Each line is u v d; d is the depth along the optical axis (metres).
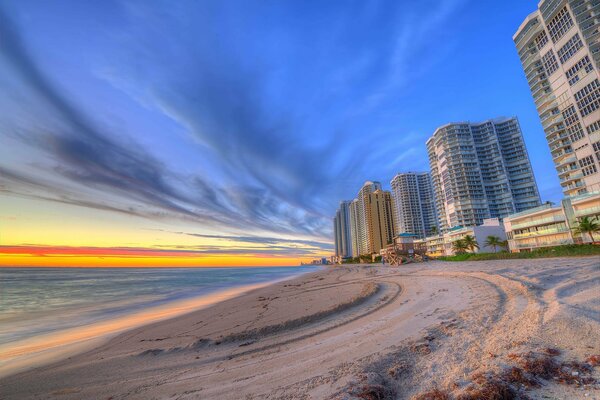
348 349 7.08
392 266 57.59
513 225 63.00
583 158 68.12
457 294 13.45
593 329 5.13
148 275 94.62
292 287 30.53
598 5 66.12
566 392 3.51
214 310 18.42
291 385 5.20
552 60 76.06
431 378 4.67
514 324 6.80
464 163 129.38
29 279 71.81
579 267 17.27
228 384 5.85
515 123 129.88
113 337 12.82
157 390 6.12
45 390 6.93
